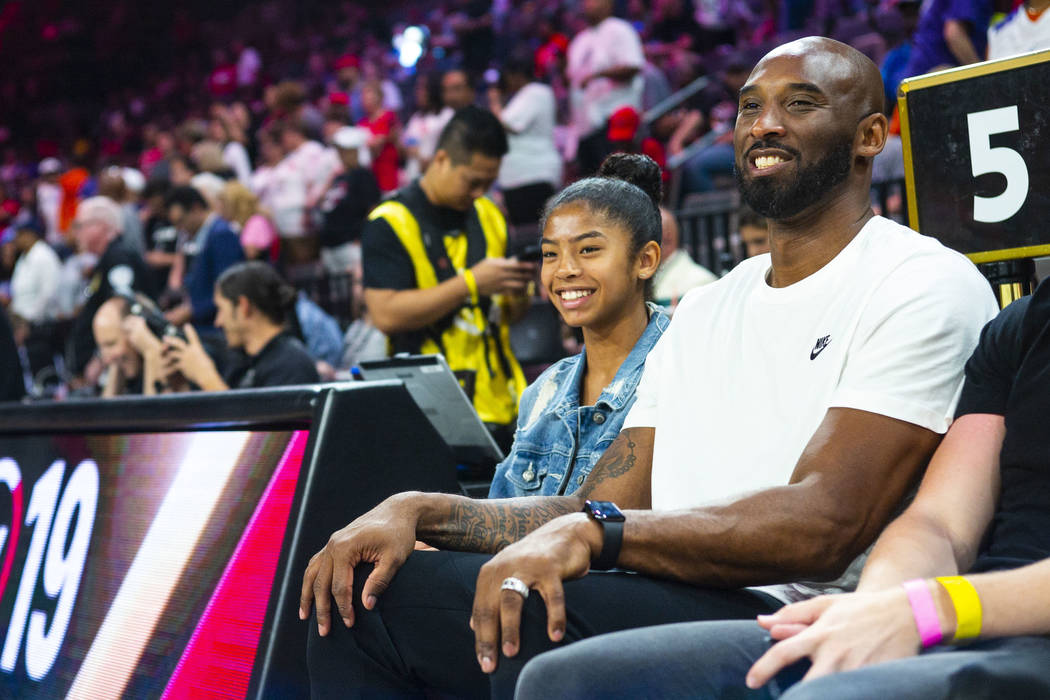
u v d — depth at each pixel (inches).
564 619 57.8
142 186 389.7
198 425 90.2
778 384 69.2
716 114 307.1
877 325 65.6
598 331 84.4
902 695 46.8
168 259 295.4
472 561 63.2
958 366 65.3
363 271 136.5
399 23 647.1
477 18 501.7
